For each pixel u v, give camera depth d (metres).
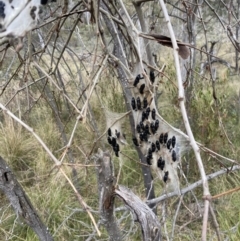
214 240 4.55
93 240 4.82
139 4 2.31
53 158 1.40
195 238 4.56
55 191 5.36
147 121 2.18
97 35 1.84
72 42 7.26
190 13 3.68
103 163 1.97
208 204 1.10
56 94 6.46
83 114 1.67
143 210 2.02
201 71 6.32
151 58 2.50
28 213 2.18
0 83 6.03
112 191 2.02
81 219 5.16
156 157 2.23
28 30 1.29
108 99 7.28
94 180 5.84
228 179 5.62
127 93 2.83
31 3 1.29
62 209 5.24
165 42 1.86
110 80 7.49
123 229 4.58
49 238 2.27
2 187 2.09
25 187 5.89
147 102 2.16
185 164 5.63
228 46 9.20
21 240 4.88
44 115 7.38
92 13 1.96
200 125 5.84
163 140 2.21
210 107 5.77
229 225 4.87
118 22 2.21
